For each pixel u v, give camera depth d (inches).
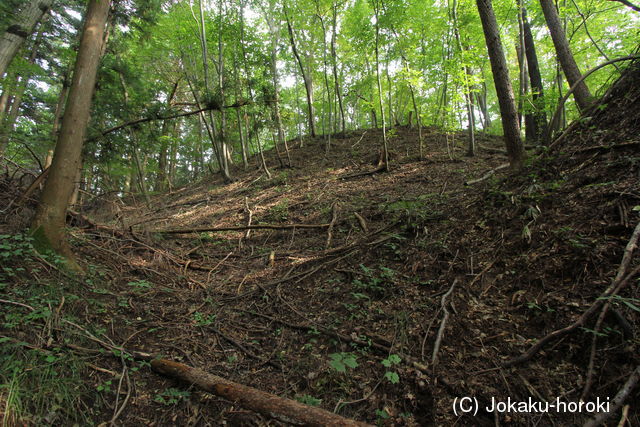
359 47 463.8
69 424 89.9
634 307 85.0
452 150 426.9
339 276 188.7
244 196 428.5
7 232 162.7
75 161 172.6
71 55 373.4
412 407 98.7
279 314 165.5
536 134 397.4
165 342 136.6
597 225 120.4
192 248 269.4
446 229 186.2
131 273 193.2
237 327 156.4
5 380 88.4
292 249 252.2
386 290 158.7
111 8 343.0
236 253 261.7
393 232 214.1
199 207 430.3
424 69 512.7
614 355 86.5
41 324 116.8
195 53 547.8
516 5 375.9
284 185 434.0
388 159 435.2
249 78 439.8
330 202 326.6
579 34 396.8
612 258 108.0
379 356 121.6
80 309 136.7
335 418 81.9
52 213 162.4
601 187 133.6
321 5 546.3
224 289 197.6
